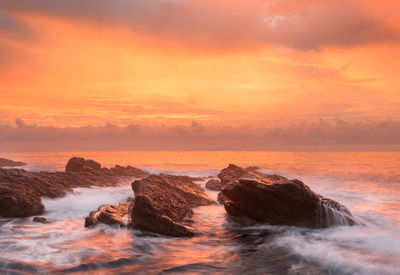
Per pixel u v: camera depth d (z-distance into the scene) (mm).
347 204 25453
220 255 13586
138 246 14750
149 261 12648
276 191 18047
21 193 21453
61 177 32812
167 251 14109
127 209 20672
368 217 20469
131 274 11141
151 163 95000
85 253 13406
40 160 109375
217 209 24062
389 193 31625
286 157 135625
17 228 17750
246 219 19312
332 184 39312
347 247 14234
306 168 65938
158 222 16922
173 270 11625
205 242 15727
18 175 26359
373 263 11953
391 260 12266
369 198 28547
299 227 18062
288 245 14938
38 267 11570
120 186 35719
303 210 17938
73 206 23922
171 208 19656
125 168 47125
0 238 15609
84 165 41312
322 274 11172
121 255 13297
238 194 19281
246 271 11602
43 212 21797
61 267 11664
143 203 17234
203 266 12109
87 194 28422
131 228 17312
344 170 60000
